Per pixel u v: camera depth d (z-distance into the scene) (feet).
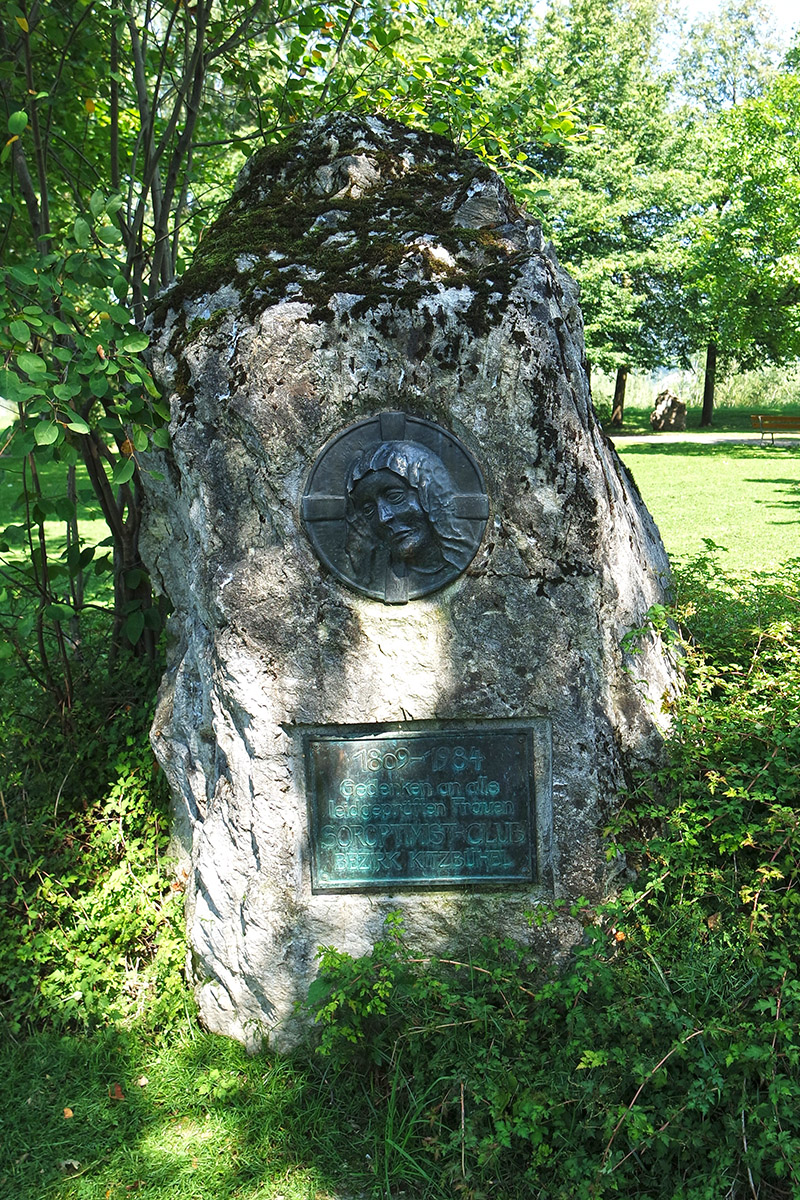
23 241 16.43
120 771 12.08
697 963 8.77
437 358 9.30
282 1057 9.77
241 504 9.67
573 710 9.57
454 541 9.43
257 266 9.94
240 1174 8.54
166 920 11.06
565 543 9.44
